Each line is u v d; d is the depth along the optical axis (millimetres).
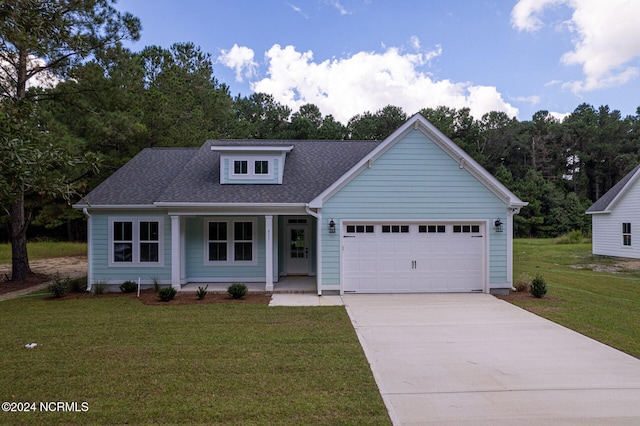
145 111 21281
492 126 64562
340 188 11938
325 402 4770
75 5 13109
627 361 6293
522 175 60125
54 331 7941
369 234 12078
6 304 10781
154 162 15344
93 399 4836
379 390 5164
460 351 6781
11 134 4715
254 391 5066
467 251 12172
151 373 5676
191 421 4309
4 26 5363
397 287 12086
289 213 12367
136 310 9898
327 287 11883
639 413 4594
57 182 5336
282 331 7938
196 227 13719
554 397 5008
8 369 5836
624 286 13805
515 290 12484
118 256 12992
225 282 13734
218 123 36719
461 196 12008
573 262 20984
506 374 5762
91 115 14680
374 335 7695
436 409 4660
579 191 58062
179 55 37281
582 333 7855
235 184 13367
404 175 11969
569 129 60219
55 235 36281
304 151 15789
